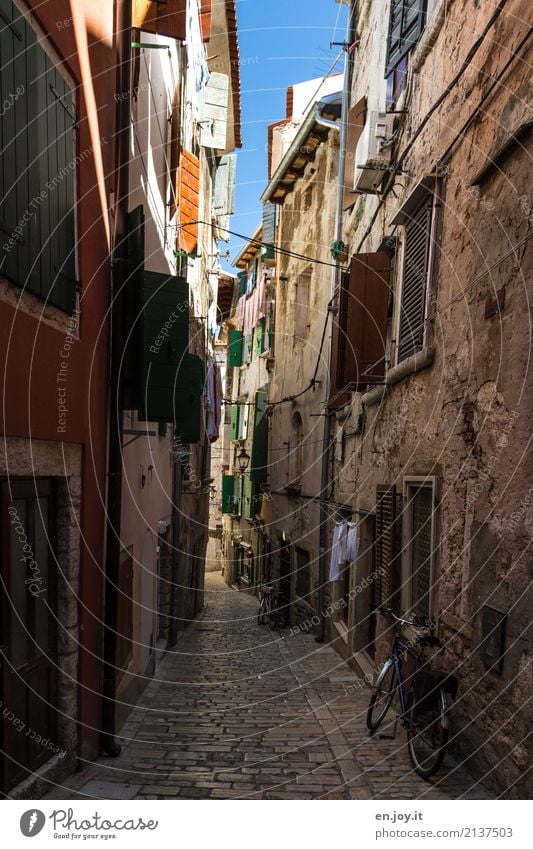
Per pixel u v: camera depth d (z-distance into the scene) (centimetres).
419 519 602
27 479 378
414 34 669
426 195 604
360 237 960
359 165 760
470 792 401
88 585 472
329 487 1079
